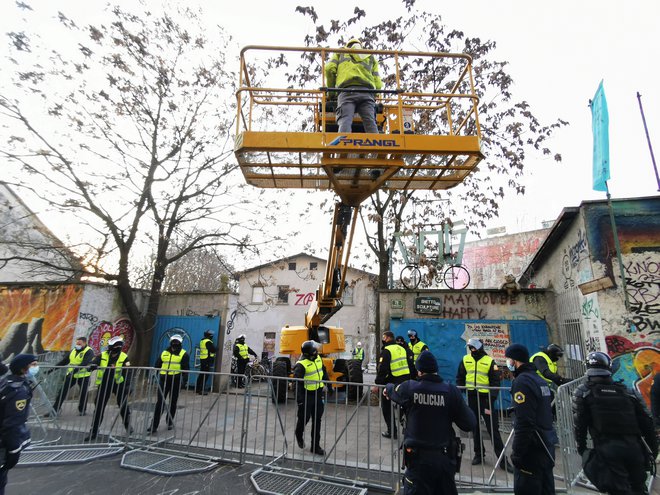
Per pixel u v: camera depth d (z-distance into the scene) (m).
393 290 11.02
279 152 5.03
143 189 13.02
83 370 7.73
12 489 4.62
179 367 7.51
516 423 3.65
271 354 25.97
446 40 12.56
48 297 12.58
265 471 5.26
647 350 6.92
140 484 4.82
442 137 4.90
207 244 14.22
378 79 5.52
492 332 10.22
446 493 3.22
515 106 12.33
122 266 12.79
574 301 8.75
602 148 7.44
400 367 6.71
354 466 5.53
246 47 5.30
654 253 7.27
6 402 3.98
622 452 3.47
